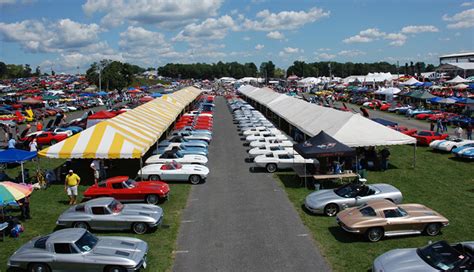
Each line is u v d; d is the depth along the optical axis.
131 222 15.12
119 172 25.59
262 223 16.12
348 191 17.31
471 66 96.25
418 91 59.12
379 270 10.74
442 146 29.64
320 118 30.41
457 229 14.96
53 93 96.69
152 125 30.09
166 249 13.80
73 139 23.03
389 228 14.02
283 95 56.31
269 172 24.84
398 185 21.23
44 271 11.82
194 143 30.62
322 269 12.09
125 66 139.75
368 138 24.22
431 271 10.02
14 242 14.91
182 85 172.75
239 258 12.98
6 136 39.12
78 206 15.70
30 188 16.72
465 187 20.69
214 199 19.56
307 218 16.61
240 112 55.38
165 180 22.77
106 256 11.65
